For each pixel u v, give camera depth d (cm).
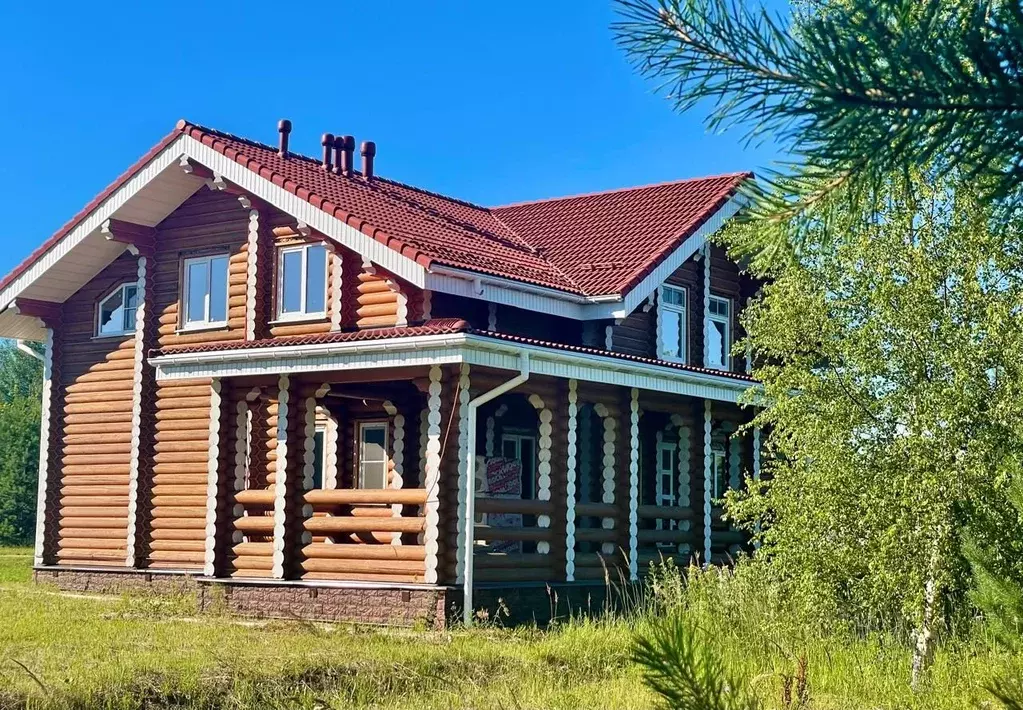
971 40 329
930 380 1162
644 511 1816
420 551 1530
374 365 1545
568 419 1675
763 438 2056
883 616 1241
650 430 2159
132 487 2070
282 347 1606
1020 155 342
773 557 1290
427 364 1505
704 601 1309
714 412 1969
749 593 1304
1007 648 947
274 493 1653
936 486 1105
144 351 2081
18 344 2298
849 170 375
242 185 1886
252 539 1723
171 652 1213
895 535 1145
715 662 466
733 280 2247
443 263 1664
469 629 1445
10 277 2158
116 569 2053
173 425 2056
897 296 1162
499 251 1995
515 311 1911
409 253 1678
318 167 2133
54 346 2216
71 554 2148
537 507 1630
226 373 1678
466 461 1519
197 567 1995
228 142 1991
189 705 1012
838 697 1030
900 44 335
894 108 341
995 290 1146
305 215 1806
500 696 1031
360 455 1934
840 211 409
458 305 1803
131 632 1394
